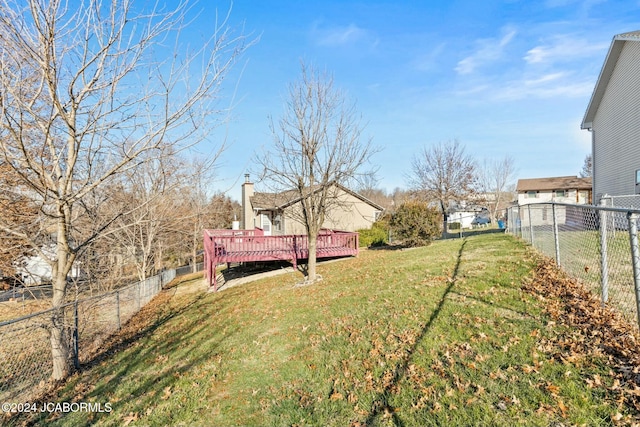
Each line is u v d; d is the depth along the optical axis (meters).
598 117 17.02
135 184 9.38
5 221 5.66
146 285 13.84
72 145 5.15
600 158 16.84
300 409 3.36
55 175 5.30
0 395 4.95
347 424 3.00
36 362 5.91
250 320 7.09
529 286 5.57
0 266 7.96
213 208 27.42
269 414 3.37
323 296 7.96
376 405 3.19
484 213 46.69
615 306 4.17
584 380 2.89
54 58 4.36
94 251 9.78
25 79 4.62
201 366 4.93
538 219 10.62
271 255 14.30
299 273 13.09
